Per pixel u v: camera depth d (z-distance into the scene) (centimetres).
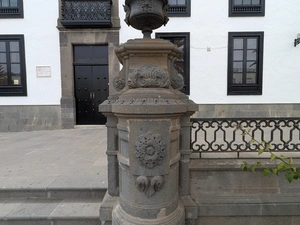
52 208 252
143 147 191
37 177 304
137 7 198
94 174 314
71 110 791
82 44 788
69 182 287
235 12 764
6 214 241
